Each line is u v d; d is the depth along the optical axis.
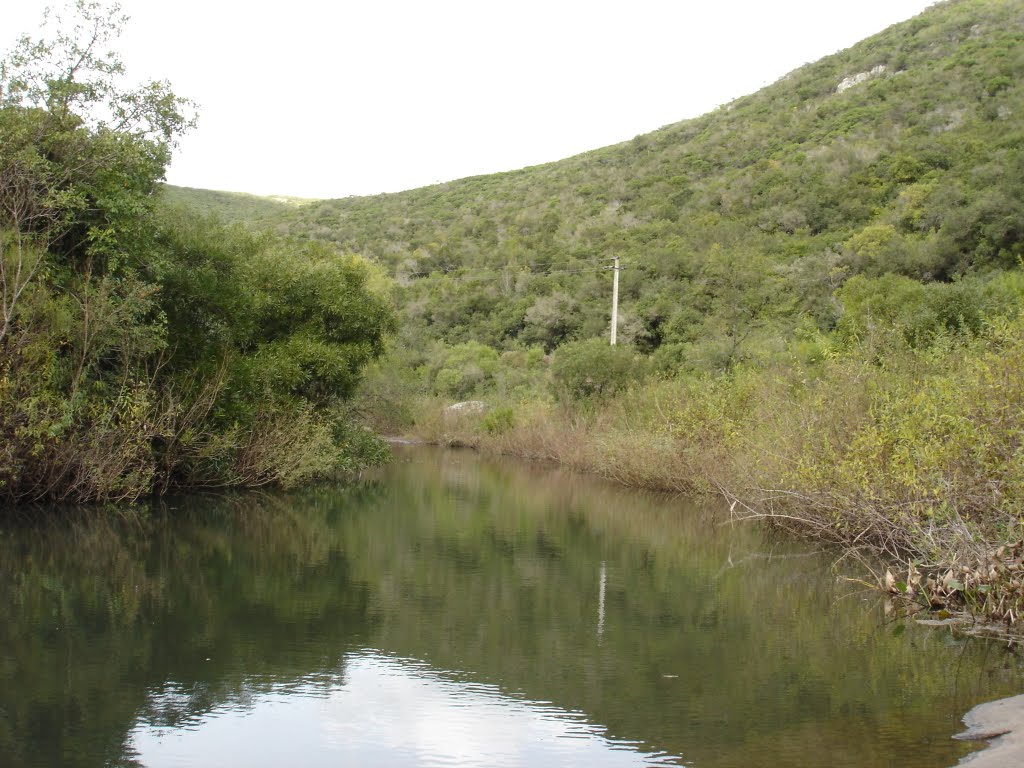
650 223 52.94
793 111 68.50
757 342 25.86
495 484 20.98
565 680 6.37
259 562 10.65
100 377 14.95
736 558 11.44
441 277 54.75
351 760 4.90
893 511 10.03
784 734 5.30
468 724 5.48
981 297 20.03
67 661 6.62
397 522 14.40
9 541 11.45
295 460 18.28
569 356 28.09
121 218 14.59
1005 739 5.14
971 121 47.78
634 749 5.06
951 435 9.24
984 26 67.19
